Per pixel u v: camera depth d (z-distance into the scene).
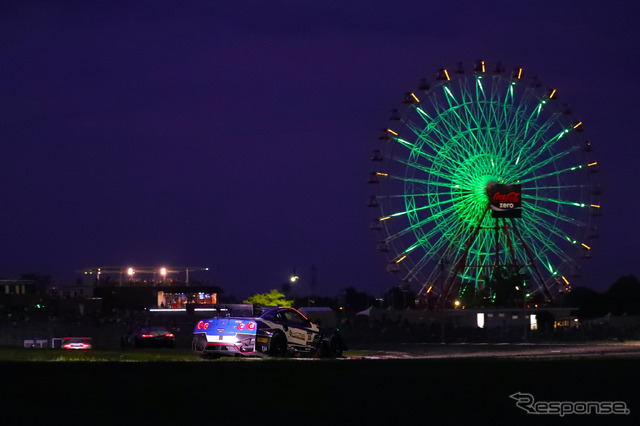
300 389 13.40
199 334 23.97
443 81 79.06
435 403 12.62
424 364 15.95
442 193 78.75
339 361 16.45
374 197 78.62
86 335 67.50
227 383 13.65
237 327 23.47
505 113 80.12
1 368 14.29
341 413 12.03
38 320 74.81
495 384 13.96
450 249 78.19
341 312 96.81
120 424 11.23
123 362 15.56
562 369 15.38
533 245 80.25
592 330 77.94
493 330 80.81
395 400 12.80
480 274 82.06
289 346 24.34
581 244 81.00
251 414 11.91
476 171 78.88
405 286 78.31
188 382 13.64
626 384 14.05
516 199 78.12
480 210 78.50
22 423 11.17
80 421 11.34
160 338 51.19
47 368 14.34
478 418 11.84
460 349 50.00
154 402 12.42
